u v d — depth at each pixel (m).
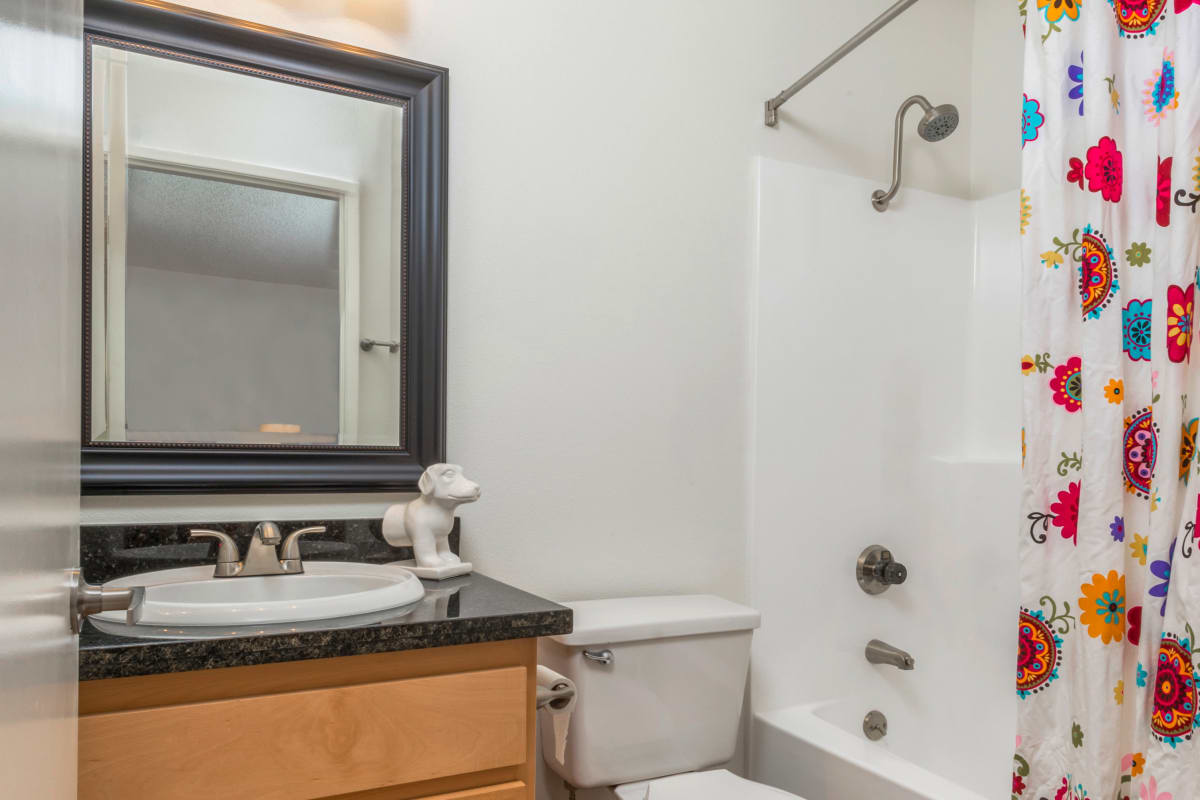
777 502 2.01
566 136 1.81
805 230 2.08
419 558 1.43
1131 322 1.43
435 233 1.63
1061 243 1.49
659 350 1.89
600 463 1.81
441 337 1.62
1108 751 1.36
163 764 0.91
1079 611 1.42
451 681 1.08
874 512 2.15
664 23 1.94
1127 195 1.46
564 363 1.78
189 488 1.41
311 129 1.56
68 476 0.49
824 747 1.71
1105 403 1.41
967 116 2.38
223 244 1.49
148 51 1.44
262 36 1.50
